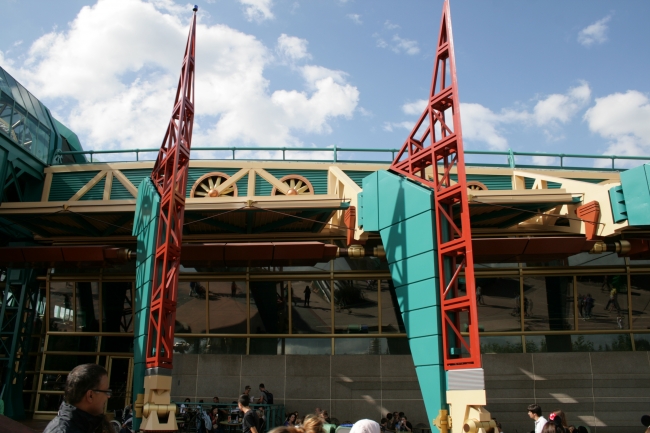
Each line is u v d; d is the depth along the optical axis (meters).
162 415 16.12
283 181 25.83
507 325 24.36
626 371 23.81
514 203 20.48
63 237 25.11
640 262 24.31
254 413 10.24
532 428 23.34
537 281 24.53
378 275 24.45
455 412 15.34
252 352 24.58
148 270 18.77
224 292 24.77
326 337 24.58
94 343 25.23
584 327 24.28
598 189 20.11
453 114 17.31
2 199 23.03
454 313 16.66
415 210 18.08
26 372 25.12
